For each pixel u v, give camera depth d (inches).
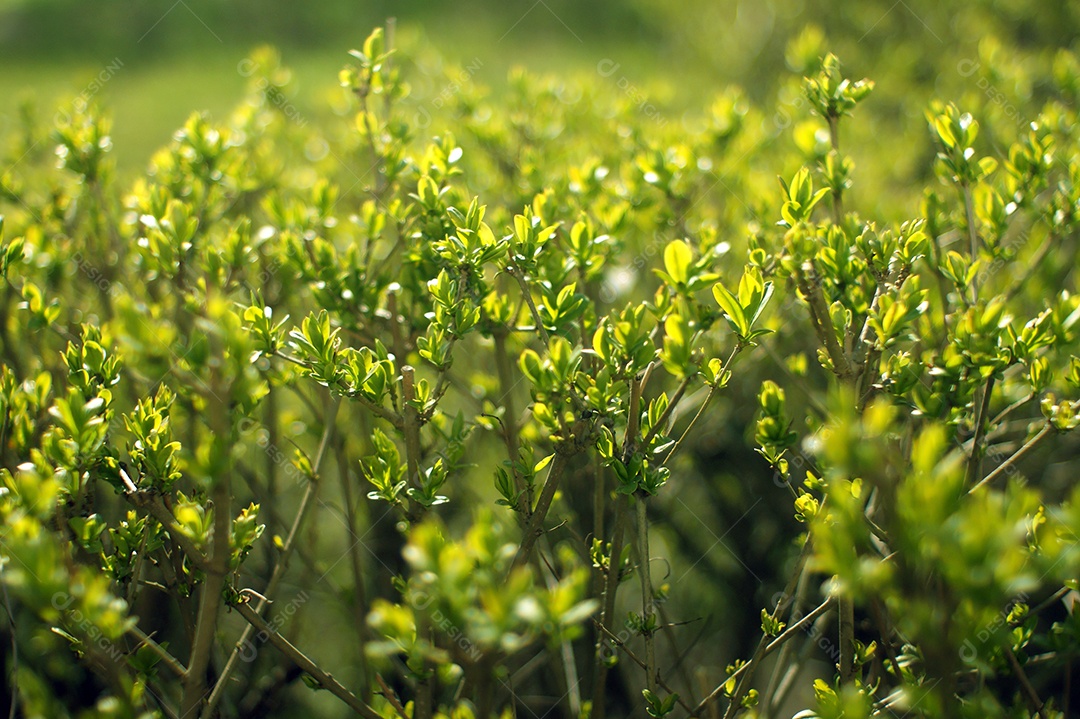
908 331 36.9
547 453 42.5
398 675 44.0
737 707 38.2
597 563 39.0
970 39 68.6
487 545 33.9
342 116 51.9
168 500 37.3
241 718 43.6
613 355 37.1
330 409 42.7
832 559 33.5
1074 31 66.9
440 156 41.2
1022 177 40.4
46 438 36.4
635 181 44.3
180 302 43.6
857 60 73.2
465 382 46.4
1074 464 47.3
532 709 45.1
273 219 43.4
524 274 38.9
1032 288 44.0
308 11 155.8
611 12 140.6
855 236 39.3
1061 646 37.1
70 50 147.2
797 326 46.1
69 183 46.3
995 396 40.4
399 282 42.1
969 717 34.9
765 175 47.8
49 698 36.9
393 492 37.9
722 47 88.5
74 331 44.3
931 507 32.9
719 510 48.3
